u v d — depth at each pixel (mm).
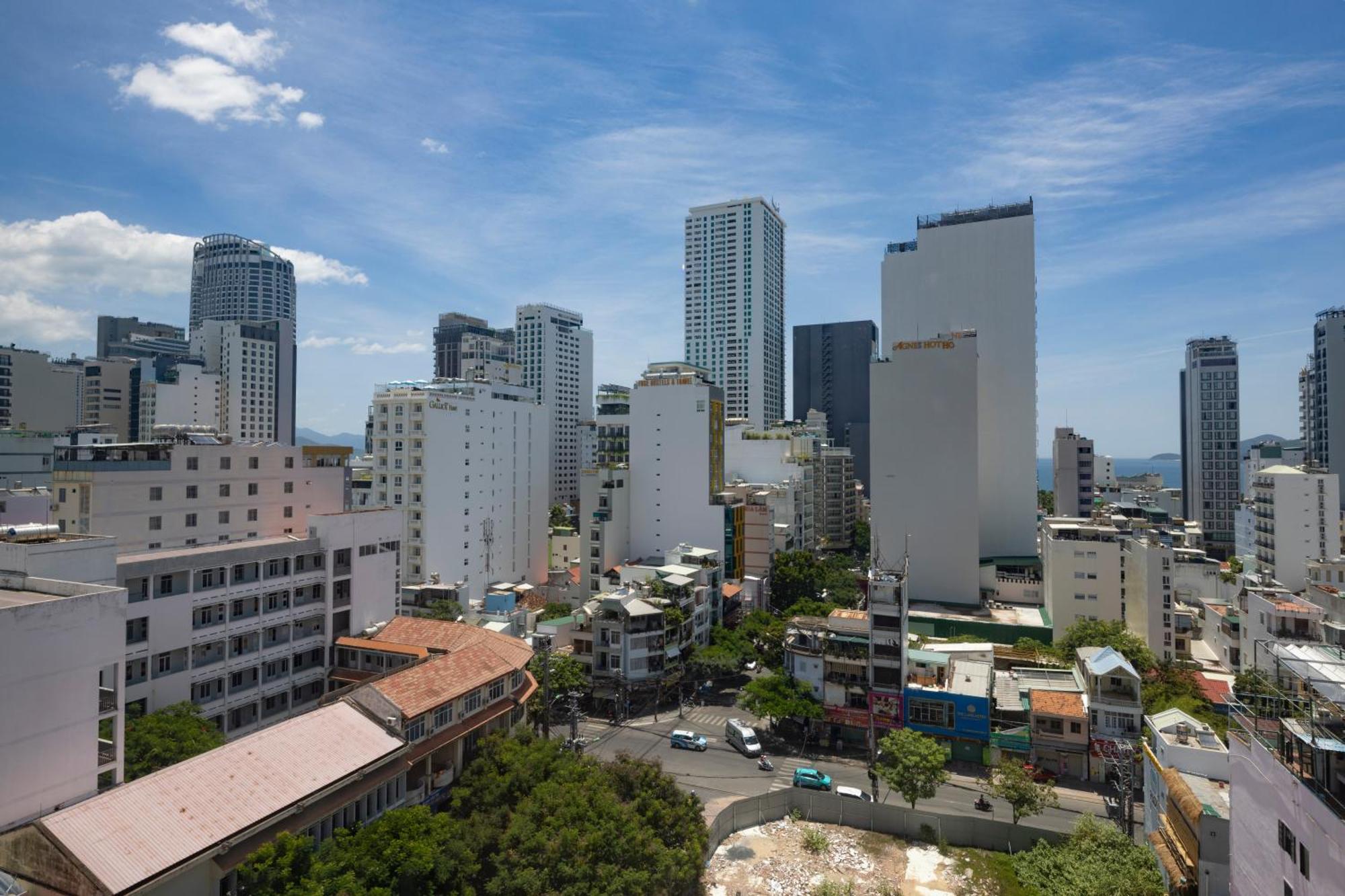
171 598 55469
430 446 104688
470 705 49906
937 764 55281
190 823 32125
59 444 111875
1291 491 106812
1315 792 25781
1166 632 87812
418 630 65500
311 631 67000
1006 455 144625
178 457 75062
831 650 75062
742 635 92312
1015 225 146375
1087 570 98250
